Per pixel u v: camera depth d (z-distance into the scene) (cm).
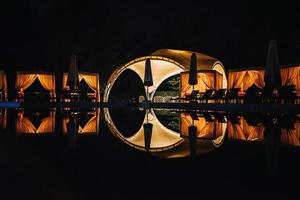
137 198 253
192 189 276
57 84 3064
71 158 400
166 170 341
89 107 2000
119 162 379
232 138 609
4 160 379
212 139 600
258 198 255
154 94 2517
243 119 1052
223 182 298
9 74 2920
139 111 1569
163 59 2173
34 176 310
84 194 260
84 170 337
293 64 1689
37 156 409
